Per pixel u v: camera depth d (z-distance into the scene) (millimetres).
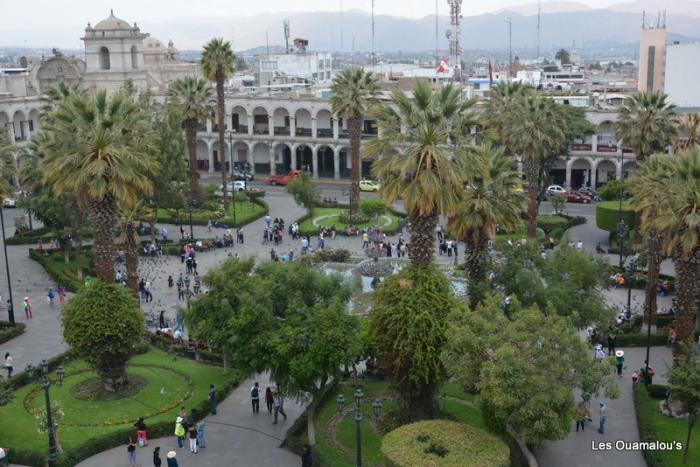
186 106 85188
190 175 88250
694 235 39594
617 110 67938
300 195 83250
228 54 84188
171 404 40875
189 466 35062
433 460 28219
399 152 36812
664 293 59062
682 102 108500
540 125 69250
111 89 113000
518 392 28875
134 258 54156
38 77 117750
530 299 41719
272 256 66938
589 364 29984
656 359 47156
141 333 41781
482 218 41094
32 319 56125
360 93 79062
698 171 39594
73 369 45562
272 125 113250
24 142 107438
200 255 71750
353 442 36625
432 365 33812
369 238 75938
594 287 44438
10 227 85000
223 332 37875
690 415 34156
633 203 51656
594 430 38125
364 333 36531
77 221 63312
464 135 37562
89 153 40812
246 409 41344
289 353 35375
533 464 30984
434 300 34719
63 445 36031
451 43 166375
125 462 35375
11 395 37438
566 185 100312
